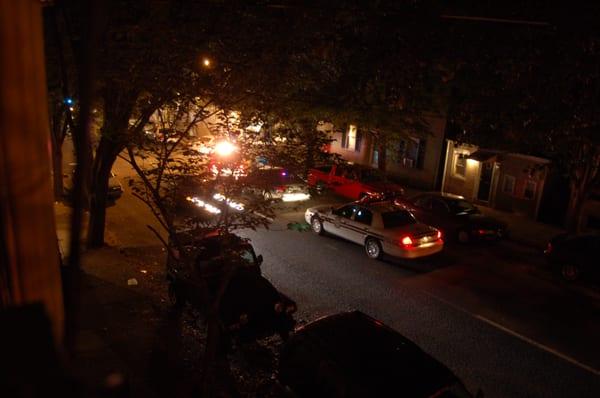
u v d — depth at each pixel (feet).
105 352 29.32
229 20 31.22
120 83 31.60
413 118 59.82
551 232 61.82
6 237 5.43
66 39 27.76
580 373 31.50
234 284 33.40
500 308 40.45
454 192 78.59
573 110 43.73
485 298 42.27
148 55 30.25
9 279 5.47
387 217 50.14
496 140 54.65
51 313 6.03
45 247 5.94
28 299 5.69
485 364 32.14
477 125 54.54
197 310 34.24
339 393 21.65
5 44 5.29
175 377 28.76
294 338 24.98
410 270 48.16
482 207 73.41
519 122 49.11
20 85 5.48
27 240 5.66
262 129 32.22
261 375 30.19
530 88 45.73
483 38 43.37
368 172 70.13
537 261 51.93
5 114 5.35
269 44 32.60
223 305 31.94
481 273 48.01
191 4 29.78
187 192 28.71
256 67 31.48
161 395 26.73
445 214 58.18
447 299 41.78
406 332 35.96
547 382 30.40
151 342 32.42
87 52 4.77
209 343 25.43
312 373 23.21
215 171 29.32
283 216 63.72
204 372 25.46
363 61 47.11
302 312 38.32
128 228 57.00
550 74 43.06
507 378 30.66
